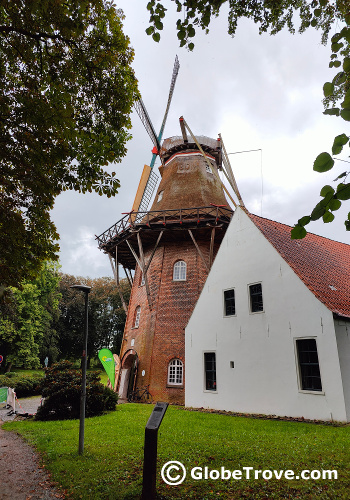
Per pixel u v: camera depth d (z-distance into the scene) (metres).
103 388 14.28
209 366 15.75
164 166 29.22
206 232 21.59
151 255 21.45
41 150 5.77
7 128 5.57
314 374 11.53
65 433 9.56
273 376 12.67
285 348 12.51
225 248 16.36
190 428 9.84
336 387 10.66
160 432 9.15
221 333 15.31
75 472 6.04
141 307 22.97
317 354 11.50
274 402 12.38
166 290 21.52
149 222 21.14
